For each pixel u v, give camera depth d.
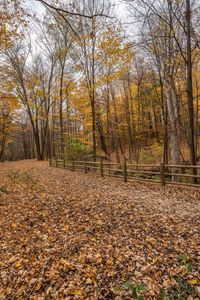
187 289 3.11
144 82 26.22
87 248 4.78
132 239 5.03
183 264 3.85
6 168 19.86
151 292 3.34
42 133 36.84
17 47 23.59
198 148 20.84
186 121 23.25
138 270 3.92
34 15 7.05
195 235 4.96
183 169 11.58
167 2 10.89
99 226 5.86
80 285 3.69
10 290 3.80
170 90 12.72
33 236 5.65
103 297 3.39
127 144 32.94
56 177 14.43
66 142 23.72
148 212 6.61
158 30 12.17
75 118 28.11
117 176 12.81
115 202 7.77
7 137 34.56
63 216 6.81
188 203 7.22
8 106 26.39
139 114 29.80
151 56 14.12
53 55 25.14
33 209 7.64
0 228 6.29
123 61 15.64
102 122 30.44
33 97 28.00
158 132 26.72
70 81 23.02
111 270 3.98
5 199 8.86
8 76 17.00
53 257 4.58
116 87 30.52
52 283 3.83
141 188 9.83
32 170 18.30
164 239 4.91
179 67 12.70
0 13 7.70
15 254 4.88
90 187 10.73
